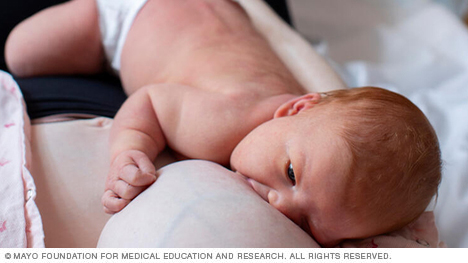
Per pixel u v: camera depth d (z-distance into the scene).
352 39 2.01
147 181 0.75
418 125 0.79
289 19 1.71
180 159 0.96
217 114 0.89
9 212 0.76
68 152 0.92
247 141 0.84
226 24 1.17
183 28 1.12
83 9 1.19
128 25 1.18
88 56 1.24
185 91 0.93
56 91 1.09
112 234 0.70
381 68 1.81
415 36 1.99
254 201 0.71
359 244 0.78
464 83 1.74
